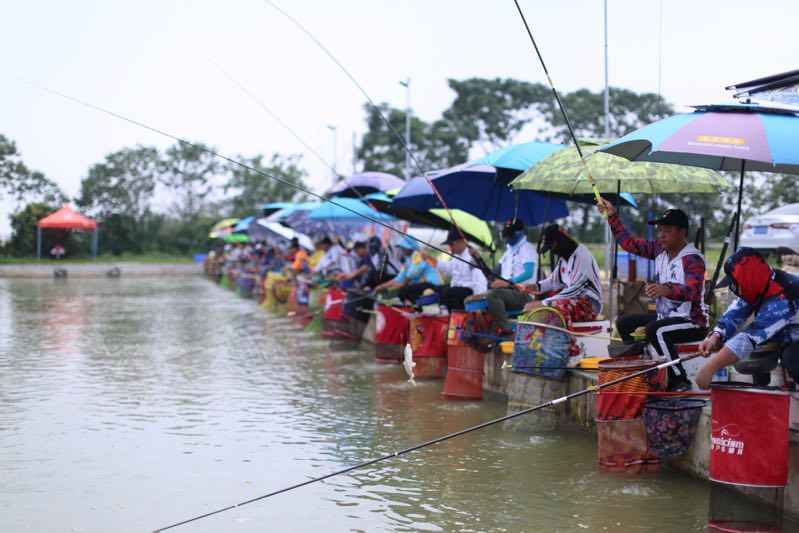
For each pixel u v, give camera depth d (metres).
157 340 14.84
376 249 14.65
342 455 7.11
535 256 9.41
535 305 7.98
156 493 6.12
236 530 5.38
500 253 17.55
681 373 6.51
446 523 5.48
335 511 5.72
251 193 49.75
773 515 5.30
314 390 9.96
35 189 47.41
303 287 18.02
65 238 47.16
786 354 5.31
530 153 9.80
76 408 8.91
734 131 5.67
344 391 9.89
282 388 10.10
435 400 9.33
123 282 35.22
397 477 6.48
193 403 9.20
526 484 6.27
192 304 23.23
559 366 7.77
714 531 5.25
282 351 13.48
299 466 6.79
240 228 32.72
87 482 6.37
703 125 5.78
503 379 9.36
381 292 13.49
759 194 16.16
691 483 6.23
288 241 26.89
